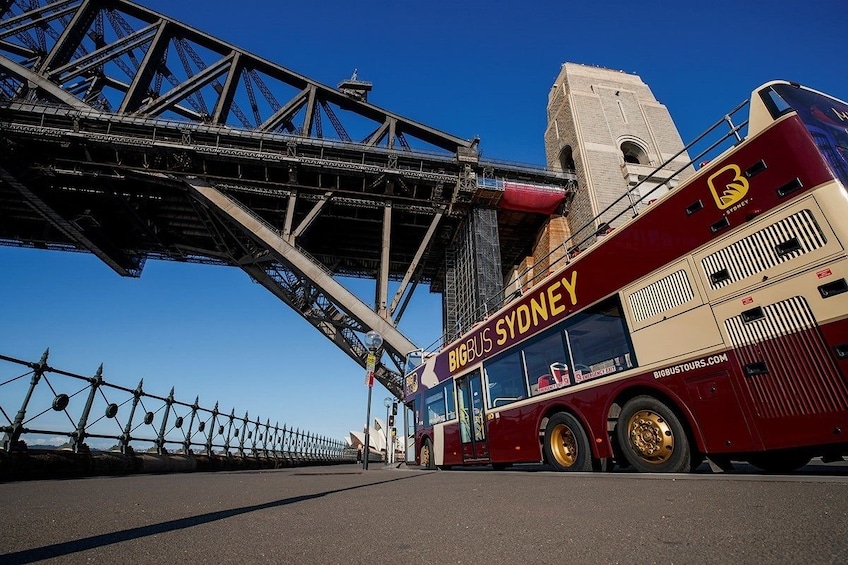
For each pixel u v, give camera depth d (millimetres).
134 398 11039
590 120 38625
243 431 17422
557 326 7848
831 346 4141
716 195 5418
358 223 43375
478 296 34219
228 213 34594
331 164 35656
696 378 5273
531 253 42812
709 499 3320
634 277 6367
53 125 35312
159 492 5258
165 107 37844
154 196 40250
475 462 10297
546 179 38500
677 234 5824
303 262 32844
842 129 5125
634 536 2355
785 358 4488
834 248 4234
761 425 4598
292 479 7668
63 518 3320
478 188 36250
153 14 42250
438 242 45062
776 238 4715
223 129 35656
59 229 41875
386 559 2129
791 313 4480
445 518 3156
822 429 4141
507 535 2537
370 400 13414
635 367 6113
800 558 1834
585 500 3646
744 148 5199
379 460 47281
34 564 2049
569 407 7285
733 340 4953
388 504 3963
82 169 35688
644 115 39844
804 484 3748
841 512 2604
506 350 9469
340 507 3807
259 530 2822
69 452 8797
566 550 2166
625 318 6398
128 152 35188
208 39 41969
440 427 12688
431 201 38125
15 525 3031
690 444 5387
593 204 34062
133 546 2402
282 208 41594
